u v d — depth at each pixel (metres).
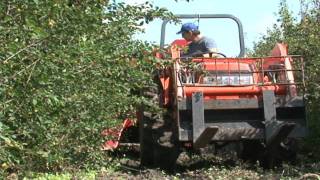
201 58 8.12
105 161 8.40
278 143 8.12
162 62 6.71
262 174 7.60
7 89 4.42
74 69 5.49
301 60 8.55
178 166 8.89
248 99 8.11
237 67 8.48
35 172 6.41
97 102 6.63
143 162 8.87
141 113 8.53
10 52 4.17
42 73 4.52
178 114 7.92
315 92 9.81
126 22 6.14
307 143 9.62
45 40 4.45
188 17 9.65
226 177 7.30
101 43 5.93
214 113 8.09
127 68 6.43
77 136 6.98
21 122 4.97
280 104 8.09
